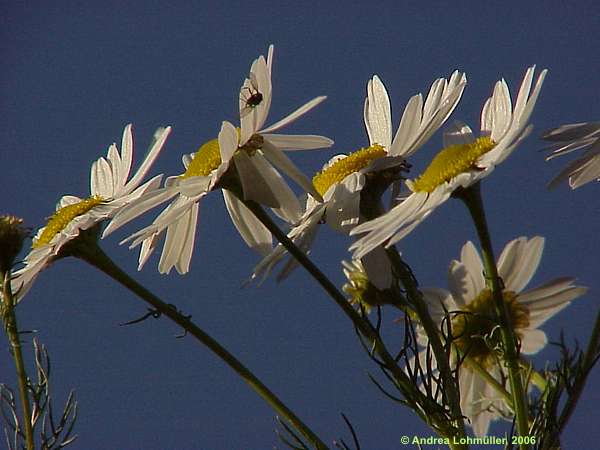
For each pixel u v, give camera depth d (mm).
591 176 245
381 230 227
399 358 227
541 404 227
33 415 241
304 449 224
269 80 244
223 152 238
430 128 244
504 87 240
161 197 242
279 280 239
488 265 229
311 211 244
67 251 251
